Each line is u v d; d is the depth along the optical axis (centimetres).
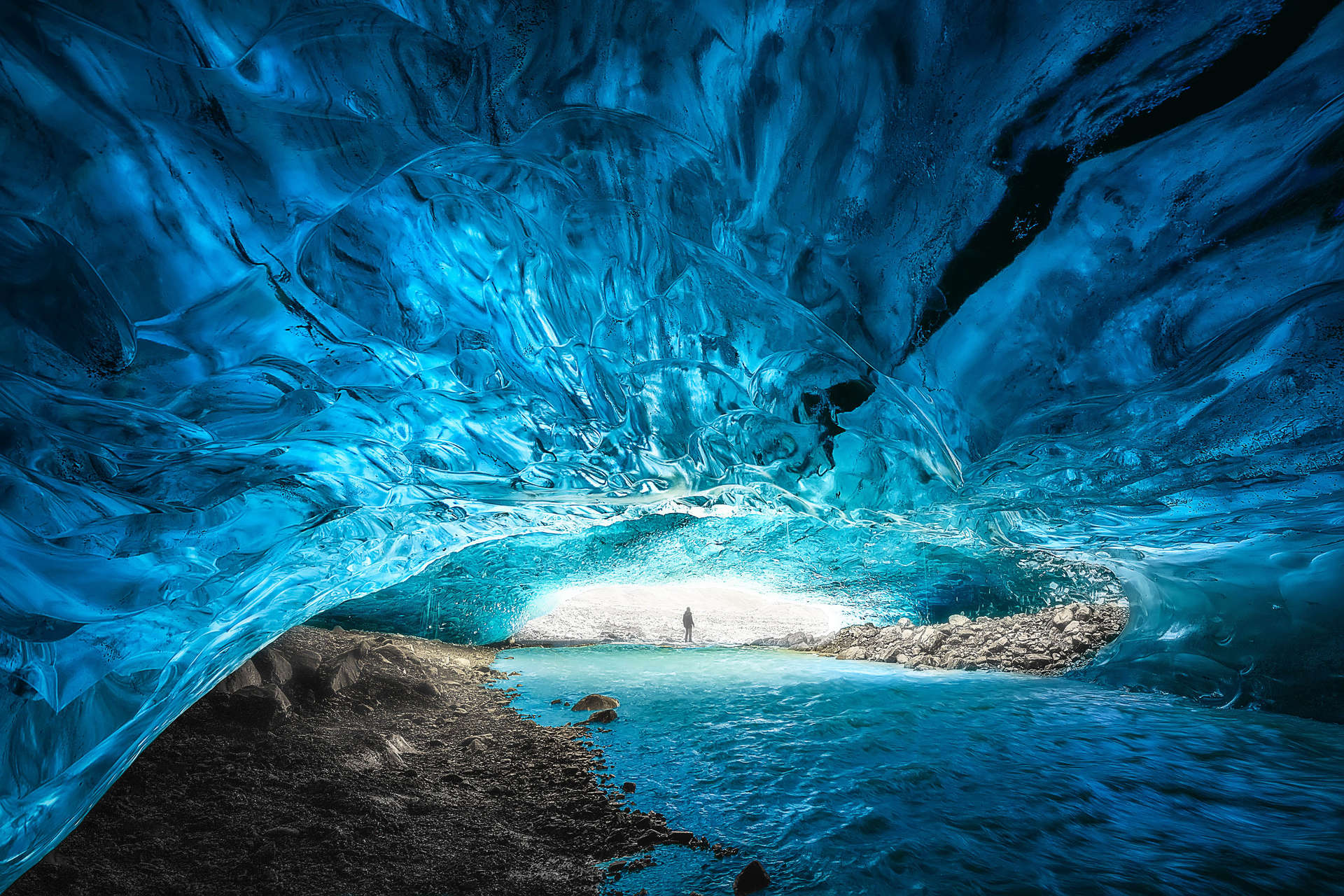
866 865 395
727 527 1270
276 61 210
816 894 361
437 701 790
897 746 664
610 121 262
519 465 445
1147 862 406
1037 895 364
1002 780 556
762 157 273
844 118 262
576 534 1252
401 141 245
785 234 303
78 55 187
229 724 544
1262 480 492
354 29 214
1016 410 369
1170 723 757
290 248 250
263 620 456
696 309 365
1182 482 505
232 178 225
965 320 321
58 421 233
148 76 197
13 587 238
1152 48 219
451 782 521
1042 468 464
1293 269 272
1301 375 332
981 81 240
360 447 369
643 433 441
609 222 311
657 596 2241
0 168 189
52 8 178
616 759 609
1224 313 296
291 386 296
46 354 216
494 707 829
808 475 516
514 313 338
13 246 198
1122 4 211
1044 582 1416
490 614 1579
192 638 351
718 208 299
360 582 594
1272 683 824
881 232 290
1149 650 1005
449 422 386
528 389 378
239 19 197
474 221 299
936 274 301
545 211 302
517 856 397
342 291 281
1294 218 254
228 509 328
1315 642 797
